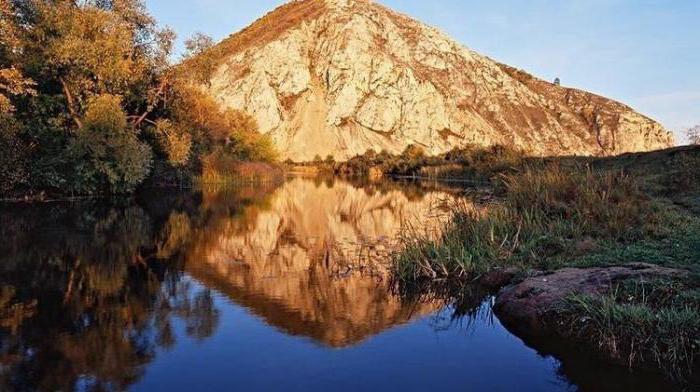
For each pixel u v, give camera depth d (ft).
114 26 96.94
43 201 81.35
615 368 21.65
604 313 23.48
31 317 27.66
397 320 28.96
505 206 48.83
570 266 33.58
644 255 32.99
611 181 50.90
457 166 255.50
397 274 38.60
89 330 25.98
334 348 24.44
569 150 506.89
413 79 469.16
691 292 24.14
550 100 594.65
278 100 425.69
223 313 29.55
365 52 476.13
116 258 43.73
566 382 20.97
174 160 115.44
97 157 87.45
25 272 37.42
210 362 22.41
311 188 156.87
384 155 375.66
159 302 31.32
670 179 64.95
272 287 35.91
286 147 402.93
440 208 85.66
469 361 23.08
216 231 62.39
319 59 482.69
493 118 507.30
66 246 47.62
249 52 450.30
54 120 88.38
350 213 87.35
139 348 23.82
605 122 565.53
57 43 88.43
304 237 60.18
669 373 20.67
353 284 36.96
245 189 136.98
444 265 38.50
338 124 434.30
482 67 575.79
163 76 119.14
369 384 20.56
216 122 171.42
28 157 81.20
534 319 26.35
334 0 537.24
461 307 31.50
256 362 22.56
